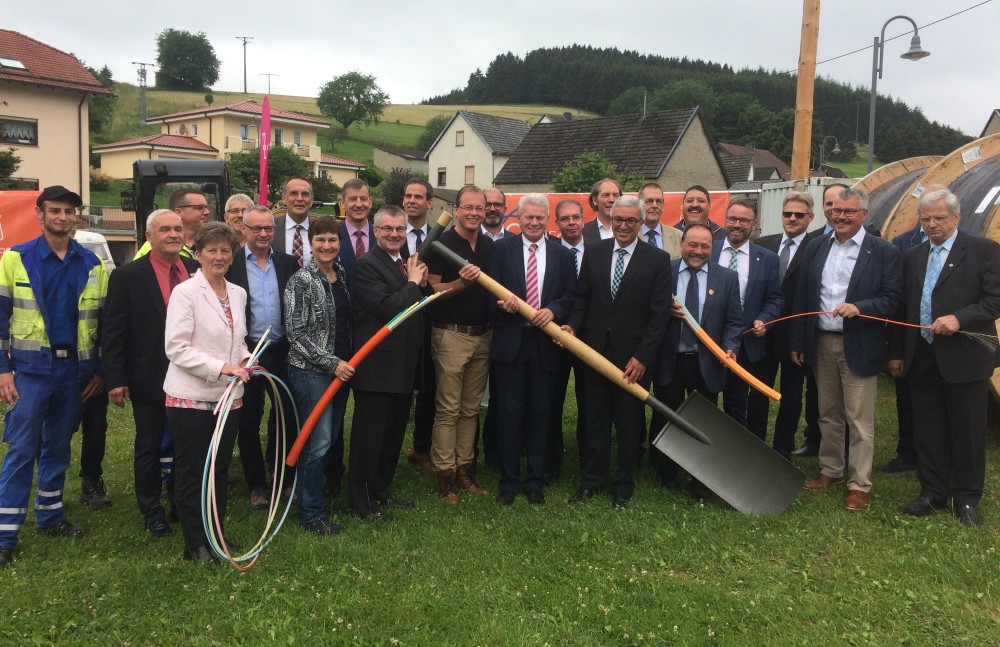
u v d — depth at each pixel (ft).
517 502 14.64
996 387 17.52
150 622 10.03
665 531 13.07
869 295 14.32
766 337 16.74
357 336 13.38
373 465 13.50
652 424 16.15
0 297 11.73
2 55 82.48
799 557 12.26
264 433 19.25
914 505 13.93
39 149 83.87
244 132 133.90
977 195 18.81
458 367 14.46
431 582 11.19
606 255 14.48
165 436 14.43
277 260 14.39
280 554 11.96
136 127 186.29
